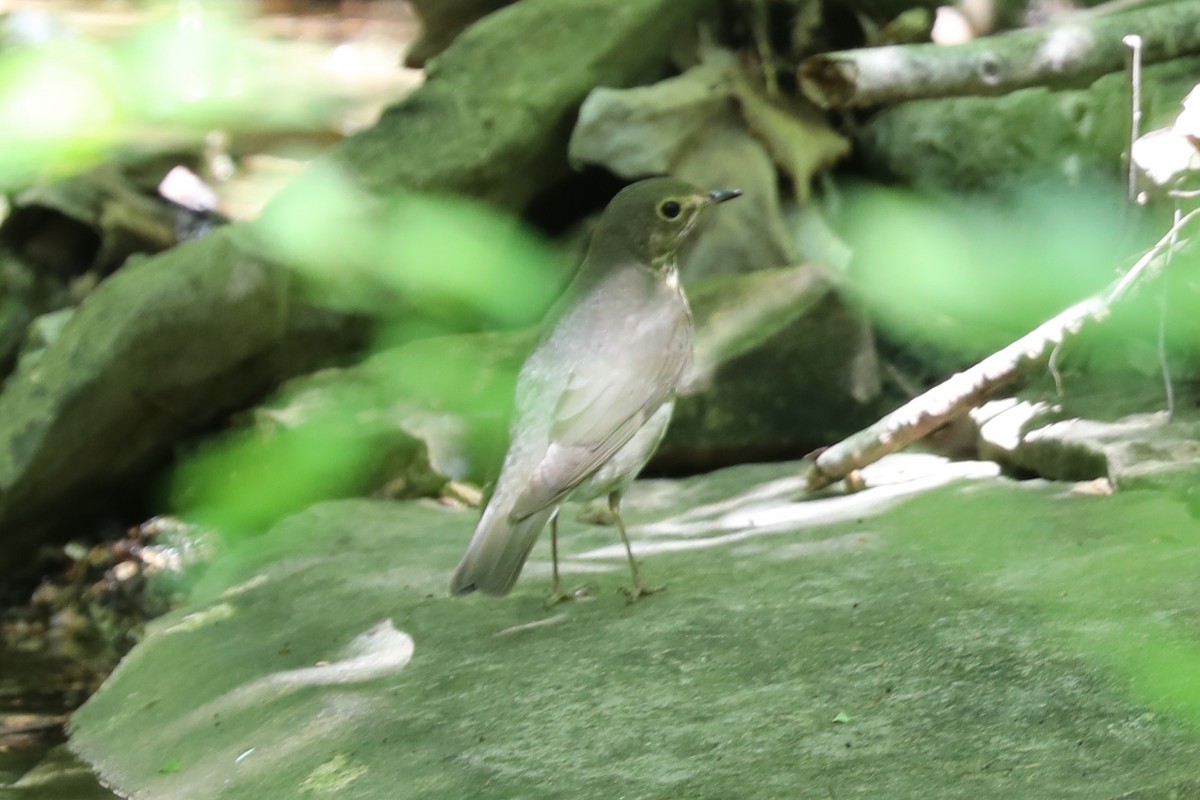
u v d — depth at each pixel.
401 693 7.73
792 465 12.52
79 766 8.60
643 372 8.68
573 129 15.30
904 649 7.09
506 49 15.49
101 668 11.55
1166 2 13.23
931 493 10.33
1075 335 10.20
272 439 13.22
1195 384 11.01
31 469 13.02
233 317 13.45
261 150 17.48
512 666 7.79
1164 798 5.20
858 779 5.84
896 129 14.55
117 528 13.90
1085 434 10.13
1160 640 6.62
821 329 13.12
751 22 15.37
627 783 6.16
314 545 11.23
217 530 13.36
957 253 14.00
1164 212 10.51
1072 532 8.68
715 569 9.17
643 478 13.05
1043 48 12.32
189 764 7.97
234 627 9.70
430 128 15.09
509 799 6.23
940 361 13.04
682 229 9.12
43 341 15.16
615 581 9.20
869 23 15.19
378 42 22.25
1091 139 13.01
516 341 14.27
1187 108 10.34
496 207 15.19
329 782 6.97
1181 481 9.05
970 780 5.66
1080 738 5.89
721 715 6.70
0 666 11.59
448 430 13.34
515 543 8.02
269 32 22.64
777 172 14.79
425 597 9.38
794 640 7.49
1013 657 6.75
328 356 14.53
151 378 13.26
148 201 16.48
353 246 14.40
